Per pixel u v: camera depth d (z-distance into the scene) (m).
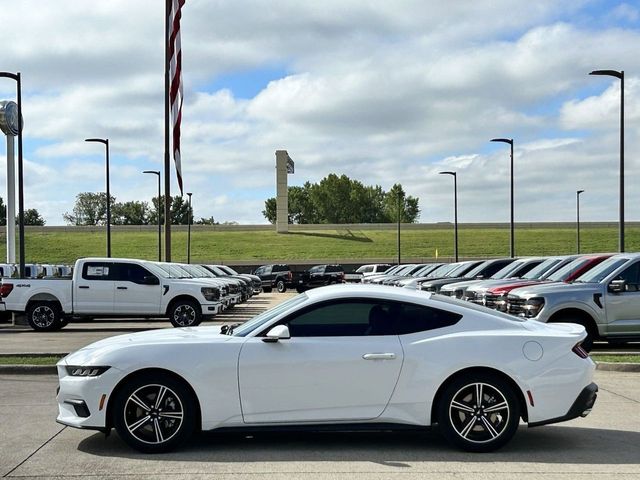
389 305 6.68
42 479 5.78
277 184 89.56
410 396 6.43
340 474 5.88
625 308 12.94
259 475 5.86
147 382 6.46
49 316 19.36
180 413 6.49
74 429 7.61
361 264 69.50
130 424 6.49
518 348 6.47
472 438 6.50
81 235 86.56
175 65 25.50
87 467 6.12
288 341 6.48
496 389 6.46
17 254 74.38
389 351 6.45
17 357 12.72
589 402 6.59
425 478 5.77
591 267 14.52
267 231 90.88
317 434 7.29
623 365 11.50
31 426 7.77
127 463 6.23
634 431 7.46
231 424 6.45
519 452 6.58
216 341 6.57
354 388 6.43
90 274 19.41
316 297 6.73
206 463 6.23
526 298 13.14
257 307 30.53
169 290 19.31
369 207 148.75
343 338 6.53
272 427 6.45
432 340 6.51
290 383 6.42
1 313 21.17
